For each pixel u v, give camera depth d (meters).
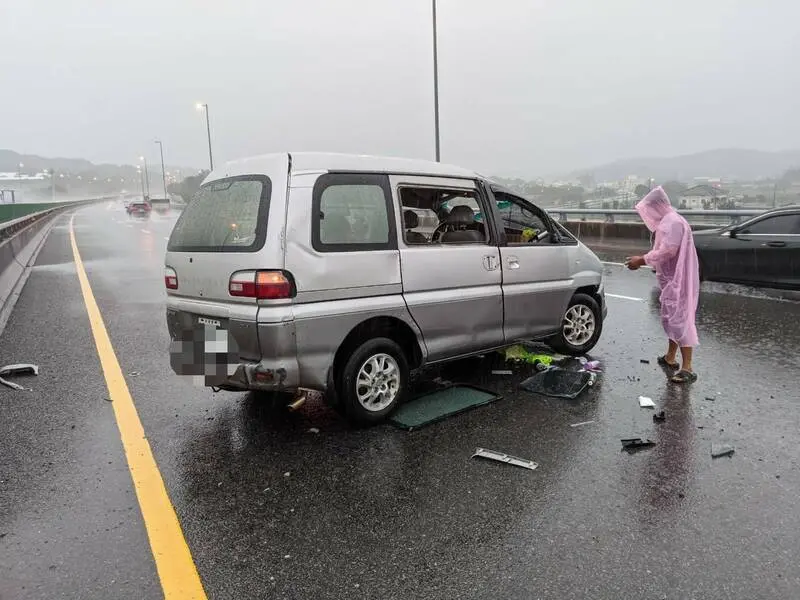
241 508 3.10
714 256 9.58
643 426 4.10
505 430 4.06
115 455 3.75
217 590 2.44
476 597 2.38
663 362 5.55
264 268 3.59
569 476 3.40
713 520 2.93
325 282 3.79
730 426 4.08
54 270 13.02
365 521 2.96
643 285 10.12
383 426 4.18
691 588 2.42
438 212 5.23
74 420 4.33
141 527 2.92
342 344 4.05
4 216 19.34
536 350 5.87
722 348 6.06
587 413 4.35
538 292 5.24
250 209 3.76
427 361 4.51
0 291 8.92
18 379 5.29
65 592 2.43
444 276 4.49
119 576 2.54
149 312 8.32
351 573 2.55
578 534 2.82
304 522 2.96
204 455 3.74
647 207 5.19
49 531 2.88
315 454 3.74
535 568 2.56
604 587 2.43
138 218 40.81
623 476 3.39
